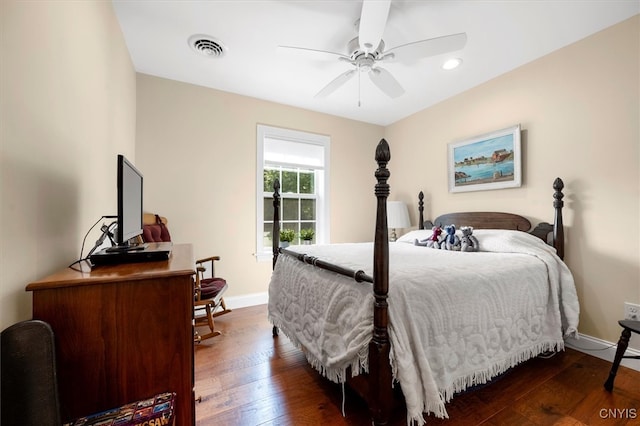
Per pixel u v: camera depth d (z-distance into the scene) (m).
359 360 1.24
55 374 0.75
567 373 1.83
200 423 1.39
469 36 2.09
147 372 0.92
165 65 2.55
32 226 0.90
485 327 1.46
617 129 1.95
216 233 3.04
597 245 2.04
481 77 2.74
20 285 0.84
